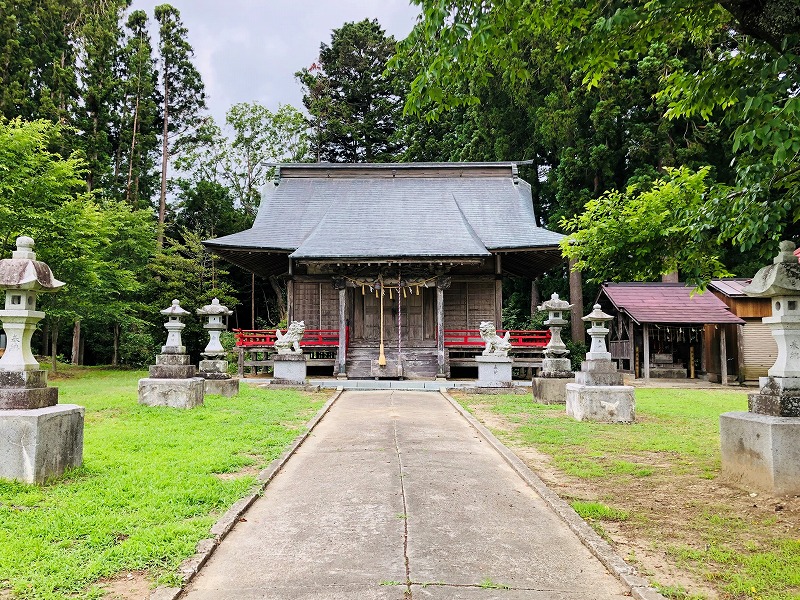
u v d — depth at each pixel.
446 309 24.81
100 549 4.33
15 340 6.40
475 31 5.09
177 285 30.17
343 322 21.88
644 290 24.80
